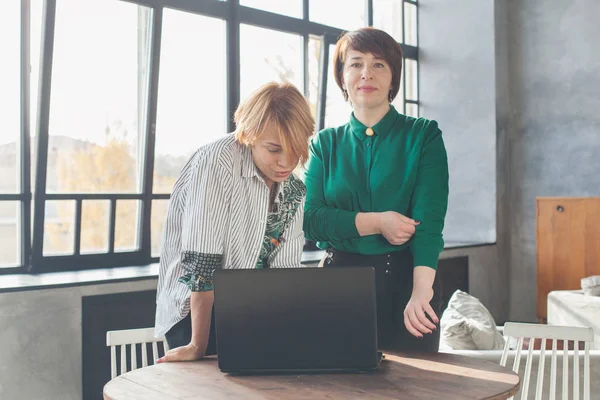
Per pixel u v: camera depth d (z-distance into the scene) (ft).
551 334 6.87
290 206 6.38
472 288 21.47
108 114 14.94
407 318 6.07
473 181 23.04
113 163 15.14
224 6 17.07
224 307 5.36
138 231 15.74
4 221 13.48
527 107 22.82
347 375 5.36
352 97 6.91
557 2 22.03
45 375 11.09
